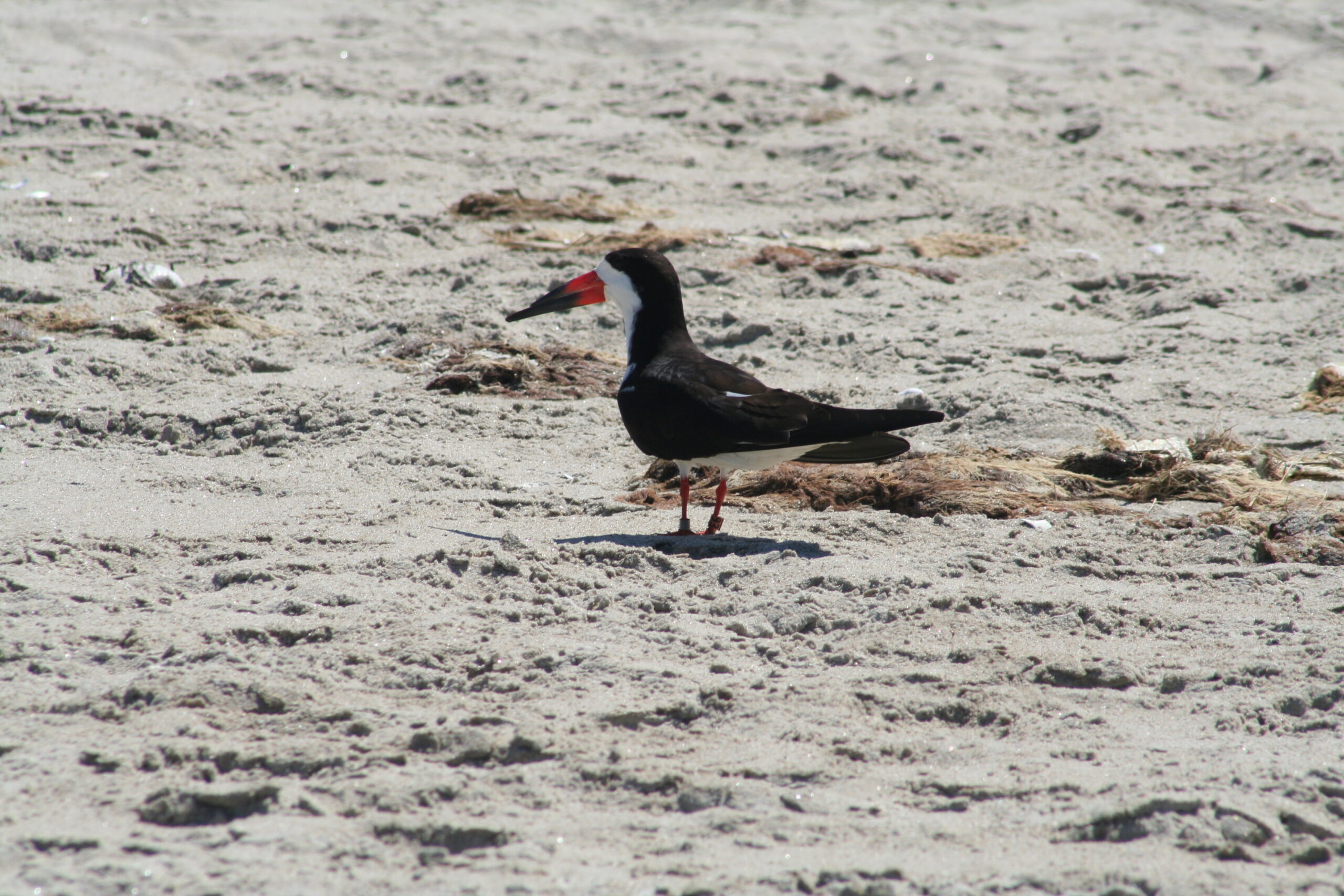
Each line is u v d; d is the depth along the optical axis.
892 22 33.81
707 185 22.84
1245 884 5.39
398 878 5.44
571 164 23.42
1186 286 17.56
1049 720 6.98
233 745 6.50
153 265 17.67
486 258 18.42
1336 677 7.30
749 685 7.27
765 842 5.76
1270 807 5.96
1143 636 8.01
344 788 6.11
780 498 11.22
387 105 26.42
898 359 15.24
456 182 22.28
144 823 5.83
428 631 7.84
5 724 6.67
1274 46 32.72
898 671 7.43
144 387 13.98
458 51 30.19
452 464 11.85
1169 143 25.31
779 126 26.05
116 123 23.83
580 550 9.29
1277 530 10.15
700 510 10.84
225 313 16.17
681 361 10.19
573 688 7.17
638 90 27.89
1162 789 6.11
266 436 12.55
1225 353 15.30
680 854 5.66
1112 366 15.06
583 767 6.34
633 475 11.89
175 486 11.20
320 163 22.56
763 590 8.64
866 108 27.28
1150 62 30.72
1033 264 18.97
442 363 14.79
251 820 5.85
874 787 6.25
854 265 18.45
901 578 8.69
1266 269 18.41
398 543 9.58
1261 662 7.51
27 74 26.80
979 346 15.62
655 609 8.41
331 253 18.97
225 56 29.48
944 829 5.88
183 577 8.80
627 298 10.65
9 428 12.63
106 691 7.00
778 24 33.41
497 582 8.68
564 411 13.52
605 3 35.47
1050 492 11.28
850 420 9.55
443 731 6.58
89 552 9.22
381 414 13.09
